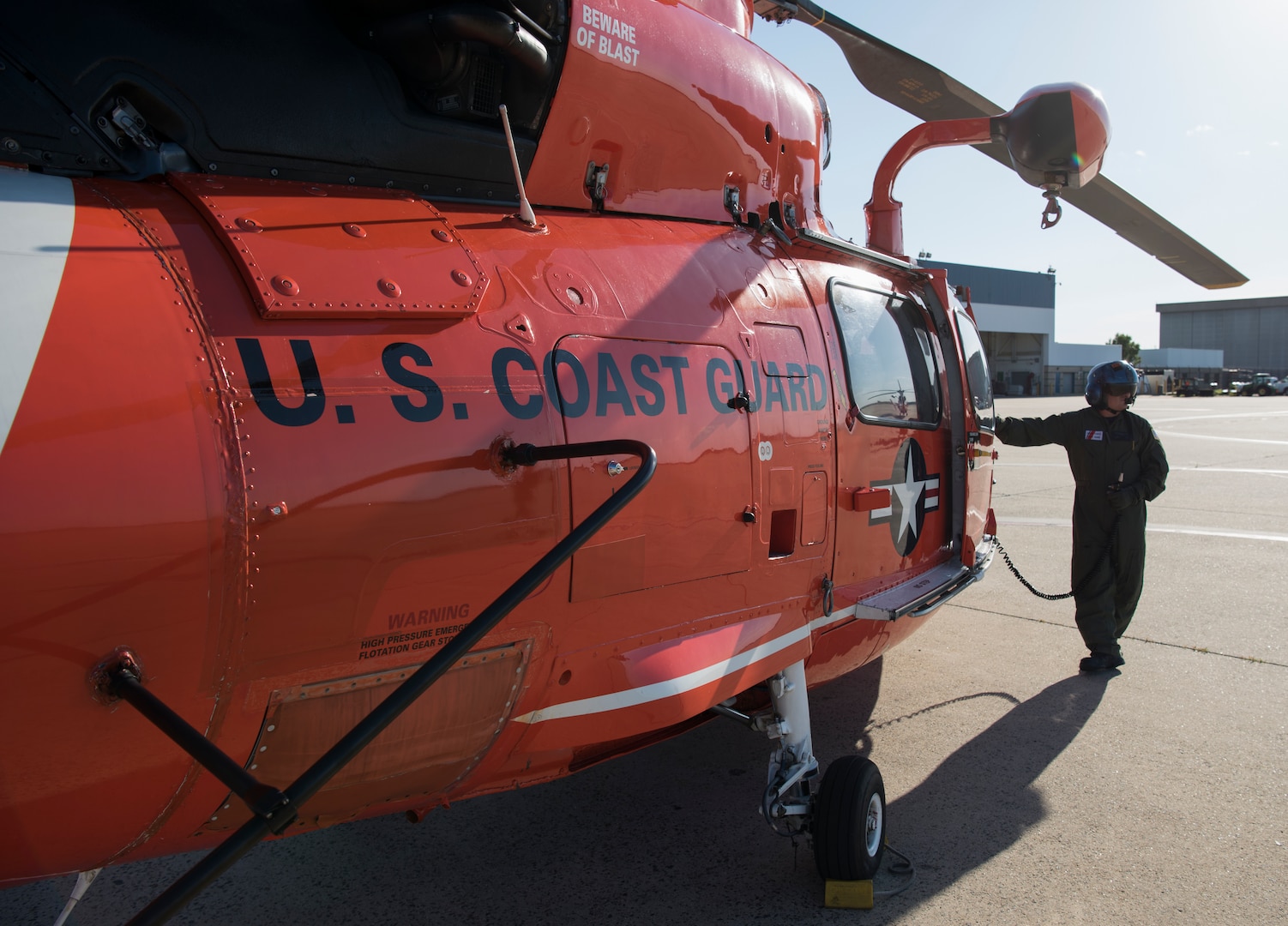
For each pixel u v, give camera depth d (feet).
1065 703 13.94
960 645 17.06
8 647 4.06
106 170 5.66
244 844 3.47
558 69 7.55
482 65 7.17
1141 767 11.64
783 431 8.41
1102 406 15.14
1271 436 62.69
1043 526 28.94
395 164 6.85
